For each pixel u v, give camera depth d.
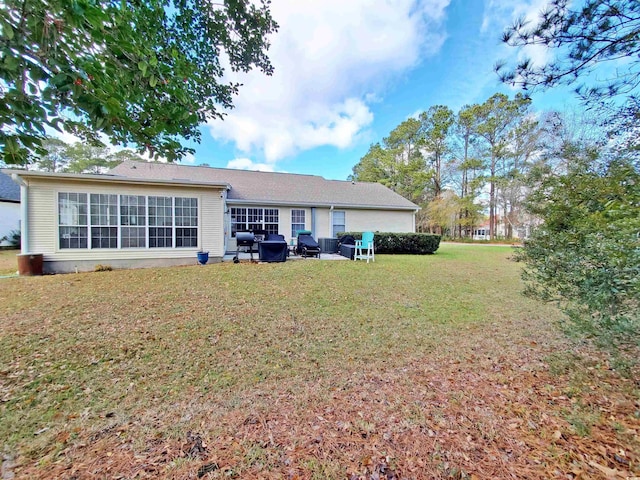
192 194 8.91
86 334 3.49
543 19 2.50
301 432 1.88
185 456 1.67
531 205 3.87
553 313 4.45
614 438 1.78
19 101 1.47
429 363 2.89
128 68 1.93
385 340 3.44
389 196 15.73
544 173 3.49
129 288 5.70
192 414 2.08
